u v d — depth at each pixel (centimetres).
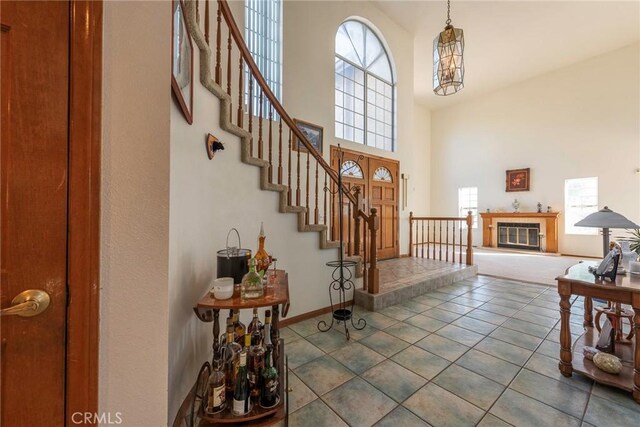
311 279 257
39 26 61
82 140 63
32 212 61
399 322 248
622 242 218
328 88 393
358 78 462
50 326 63
